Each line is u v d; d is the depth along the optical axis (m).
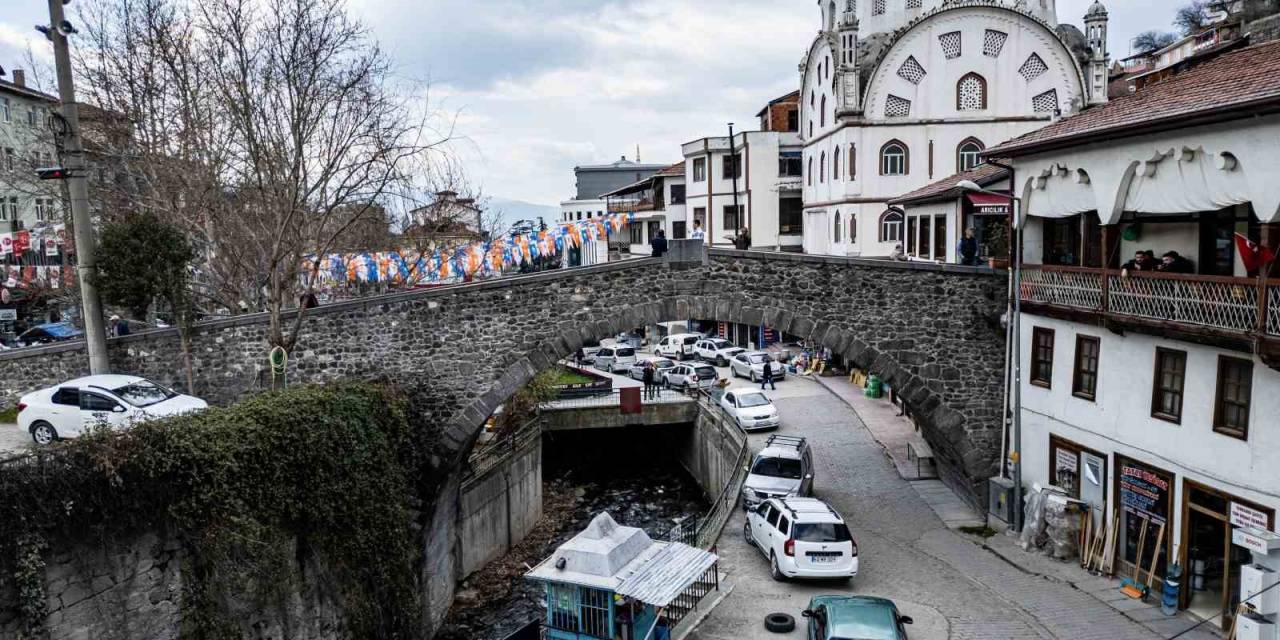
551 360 22.88
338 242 30.14
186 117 25.66
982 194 24.11
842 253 42.19
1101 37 40.53
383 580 18.86
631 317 23.00
